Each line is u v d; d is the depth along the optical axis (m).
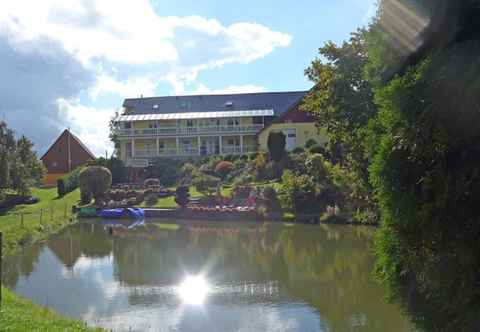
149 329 10.22
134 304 12.17
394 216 4.56
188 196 36.56
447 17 4.28
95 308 11.85
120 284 14.42
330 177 30.47
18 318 8.99
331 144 18.47
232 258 18.47
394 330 9.75
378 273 5.07
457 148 4.06
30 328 8.34
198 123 62.19
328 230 25.56
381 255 4.82
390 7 4.83
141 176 52.06
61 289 13.88
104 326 10.41
